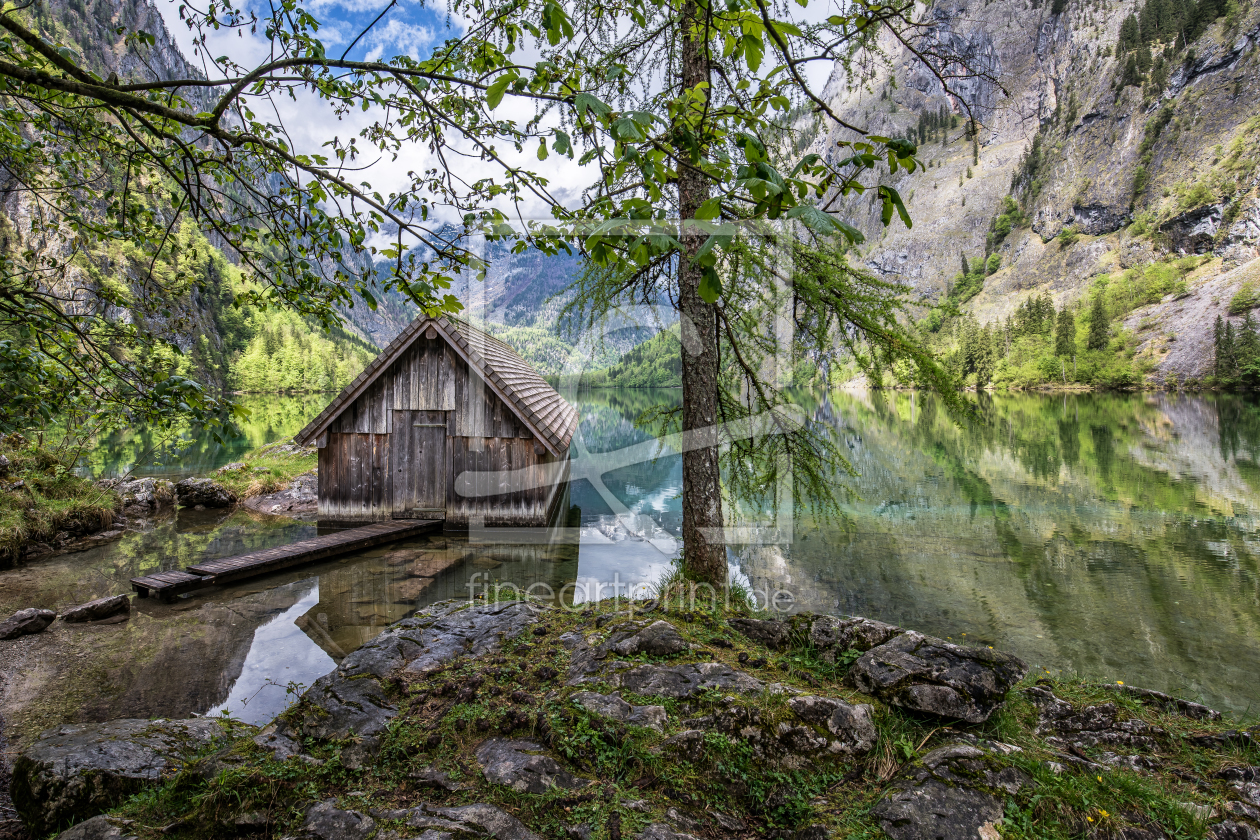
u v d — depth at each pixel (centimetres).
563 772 249
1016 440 2759
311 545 845
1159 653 646
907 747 252
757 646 346
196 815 237
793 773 243
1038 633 696
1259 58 11025
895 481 1683
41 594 697
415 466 1036
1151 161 11669
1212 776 270
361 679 324
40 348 361
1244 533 1167
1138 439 2820
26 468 1014
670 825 221
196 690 459
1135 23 13275
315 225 293
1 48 266
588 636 363
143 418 357
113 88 195
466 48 227
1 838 263
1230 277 8912
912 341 396
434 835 213
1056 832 212
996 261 13338
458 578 741
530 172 235
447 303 252
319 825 226
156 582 699
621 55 390
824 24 334
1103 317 9125
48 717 417
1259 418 3816
